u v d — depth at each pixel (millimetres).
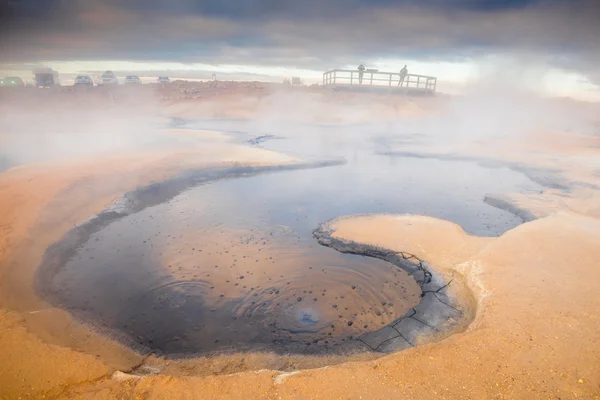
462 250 6164
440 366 3328
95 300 5102
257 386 3113
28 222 7090
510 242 6148
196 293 5270
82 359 3531
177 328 4480
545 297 4449
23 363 3445
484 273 5184
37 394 3076
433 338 4141
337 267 5980
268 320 4613
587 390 2973
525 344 3598
